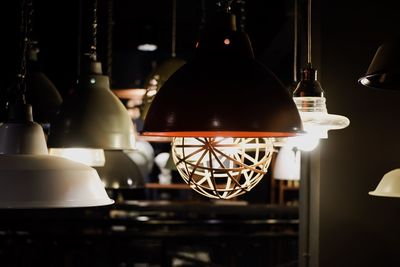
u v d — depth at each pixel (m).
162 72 3.45
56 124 2.12
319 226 3.14
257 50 6.66
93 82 2.17
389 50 1.85
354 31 3.17
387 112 3.17
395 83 2.11
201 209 6.58
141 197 8.27
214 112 1.31
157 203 6.75
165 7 6.68
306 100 1.95
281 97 1.36
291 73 5.85
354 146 3.16
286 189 7.53
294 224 6.15
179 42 7.47
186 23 7.18
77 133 2.07
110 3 3.67
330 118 1.93
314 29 3.26
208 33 1.44
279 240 5.70
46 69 6.46
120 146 2.11
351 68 3.16
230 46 1.41
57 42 6.32
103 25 5.77
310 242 3.34
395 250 3.15
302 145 2.28
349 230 3.14
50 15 6.07
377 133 3.17
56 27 6.19
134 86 8.09
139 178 2.95
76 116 2.09
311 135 2.03
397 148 3.16
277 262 5.88
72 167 1.42
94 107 2.11
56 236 5.14
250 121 1.30
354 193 3.15
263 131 1.30
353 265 3.14
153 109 1.39
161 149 8.45
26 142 1.50
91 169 1.47
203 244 5.68
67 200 1.35
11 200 1.31
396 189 2.51
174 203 6.82
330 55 3.15
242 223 5.62
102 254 5.23
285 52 6.30
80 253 5.19
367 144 3.16
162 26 7.24
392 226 3.15
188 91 1.34
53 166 1.40
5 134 1.50
